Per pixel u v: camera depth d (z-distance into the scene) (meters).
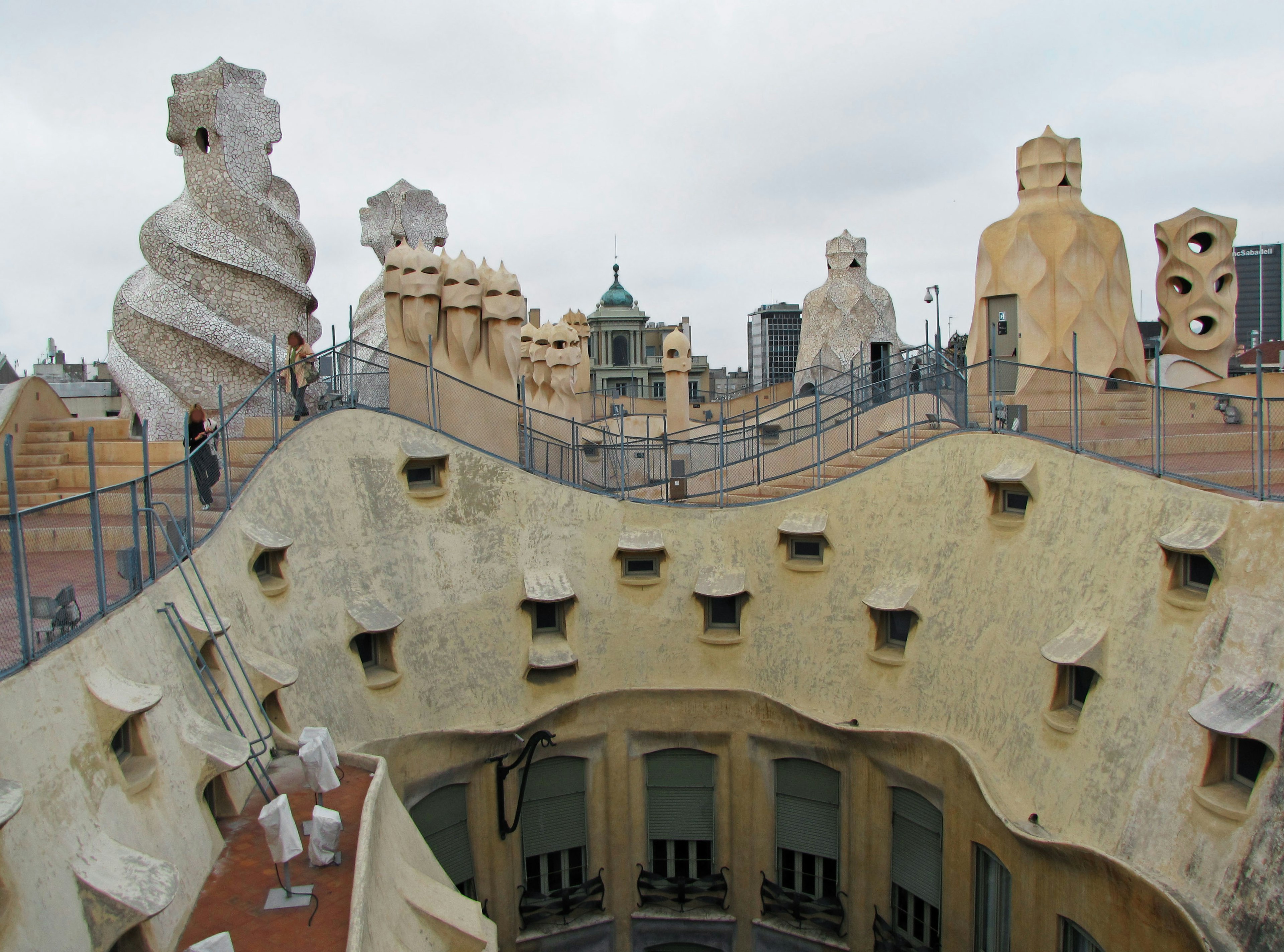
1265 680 14.70
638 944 26.05
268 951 12.19
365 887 12.85
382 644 22.75
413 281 27.05
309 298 27.30
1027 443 21.22
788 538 25.62
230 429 24.81
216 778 15.18
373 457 24.34
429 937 14.95
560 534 26.02
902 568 23.52
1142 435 23.05
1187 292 35.81
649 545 25.86
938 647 22.03
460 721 23.44
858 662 23.69
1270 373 33.88
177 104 25.75
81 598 14.05
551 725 24.72
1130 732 16.69
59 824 11.02
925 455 24.00
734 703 25.17
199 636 15.58
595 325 88.69
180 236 25.14
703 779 26.12
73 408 55.12
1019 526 21.00
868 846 23.14
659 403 61.09
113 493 14.98
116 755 12.69
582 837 25.77
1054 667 18.61
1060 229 30.59
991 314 32.00
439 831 23.38
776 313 114.25
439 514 24.95
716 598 25.61
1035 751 18.64
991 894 19.66
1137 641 17.23
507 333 28.08
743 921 25.52
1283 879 13.45
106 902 11.02
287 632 19.84
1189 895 14.61
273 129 26.91
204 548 17.50
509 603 25.03
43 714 11.35
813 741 24.03
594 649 25.56
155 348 24.97
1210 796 14.95
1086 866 16.34
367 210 38.34
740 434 36.25
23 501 21.20
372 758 17.69
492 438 27.69
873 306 49.31
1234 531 15.99
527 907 24.75
